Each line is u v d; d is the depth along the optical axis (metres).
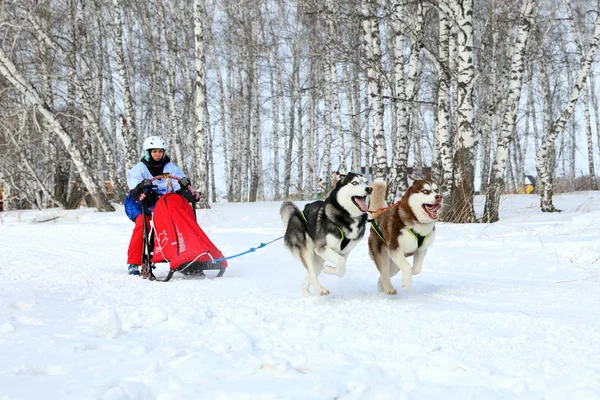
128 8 25.41
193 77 27.22
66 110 19.83
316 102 30.58
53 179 21.56
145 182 6.76
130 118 17.78
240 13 25.92
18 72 15.44
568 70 29.84
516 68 12.88
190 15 24.53
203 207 16.36
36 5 16.58
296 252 5.59
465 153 12.46
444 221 12.70
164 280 6.56
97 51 23.14
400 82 14.73
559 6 20.23
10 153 19.95
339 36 20.11
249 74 27.38
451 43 13.72
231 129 29.30
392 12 13.04
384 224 5.58
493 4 16.69
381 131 14.45
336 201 5.32
